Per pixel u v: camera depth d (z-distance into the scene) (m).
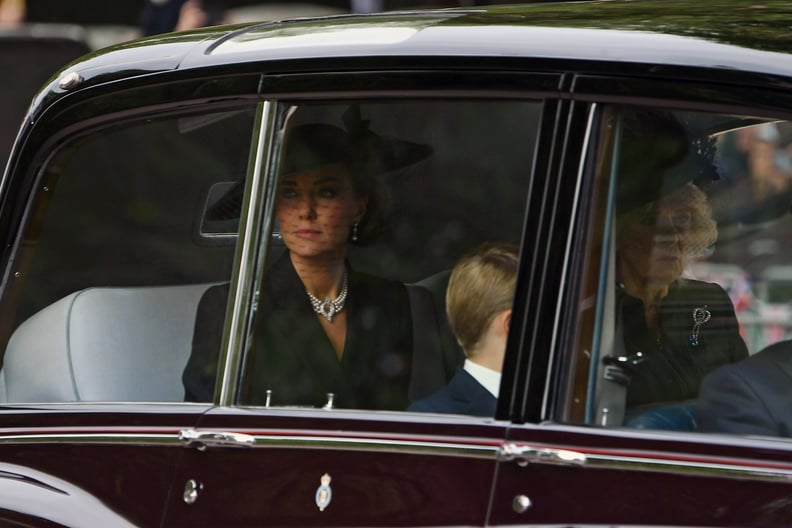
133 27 35.44
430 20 11.40
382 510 10.27
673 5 11.09
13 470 12.25
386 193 11.07
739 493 9.17
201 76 11.81
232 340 11.40
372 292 11.12
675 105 9.86
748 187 10.27
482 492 9.92
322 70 11.19
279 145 11.38
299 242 11.34
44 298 13.15
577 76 10.11
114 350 12.57
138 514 11.44
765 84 9.62
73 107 12.55
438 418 10.41
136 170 12.37
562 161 10.07
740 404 10.33
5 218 12.98
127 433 11.77
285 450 10.87
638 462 9.49
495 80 10.41
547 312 9.96
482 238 10.66
